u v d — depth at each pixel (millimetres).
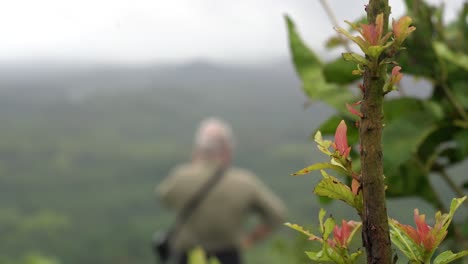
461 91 1188
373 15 528
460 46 1263
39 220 143250
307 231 591
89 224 147125
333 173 720
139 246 128625
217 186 6418
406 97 1169
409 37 1173
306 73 1259
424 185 1169
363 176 526
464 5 1259
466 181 1165
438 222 575
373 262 524
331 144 565
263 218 6352
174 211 6445
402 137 1102
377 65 522
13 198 181125
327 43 1261
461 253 575
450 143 1184
